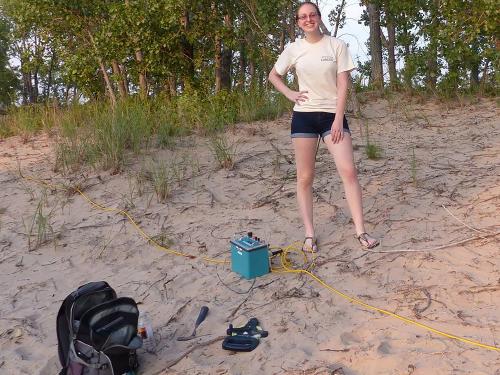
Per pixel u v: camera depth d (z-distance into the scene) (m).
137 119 6.11
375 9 9.45
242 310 2.97
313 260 3.38
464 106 6.66
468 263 3.06
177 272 3.50
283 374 2.41
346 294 2.97
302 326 2.74
